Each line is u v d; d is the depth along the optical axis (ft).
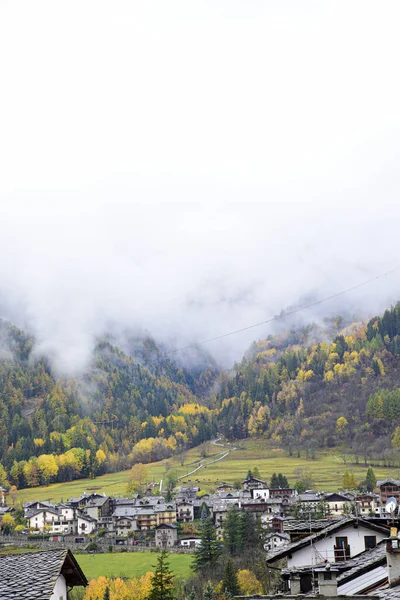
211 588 370.73
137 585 417.49
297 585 138.41
